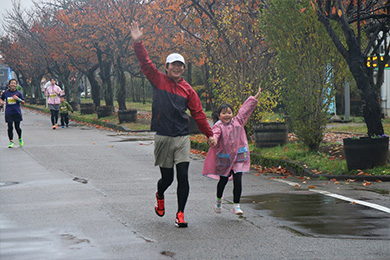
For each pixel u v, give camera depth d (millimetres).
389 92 27875
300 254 5582
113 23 28688
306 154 13203
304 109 13391
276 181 10977
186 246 5887
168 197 9016
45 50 40531
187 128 6926
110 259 5398
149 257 5469
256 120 16391
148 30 28594
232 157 7414
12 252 5664
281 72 13852
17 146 17656
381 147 11195
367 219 7188
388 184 10336
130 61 33406
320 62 13117
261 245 5926
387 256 5508
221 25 16953
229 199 8828
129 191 9633
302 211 7742
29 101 61344
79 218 7336
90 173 11984
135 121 27844
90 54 34531
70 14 33469
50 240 6160
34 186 10172
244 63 16125
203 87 45062
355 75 12203
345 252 5648
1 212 7801
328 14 12180
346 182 10703
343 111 29375
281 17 13133
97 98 37500
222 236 6328
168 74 6887
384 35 12875
